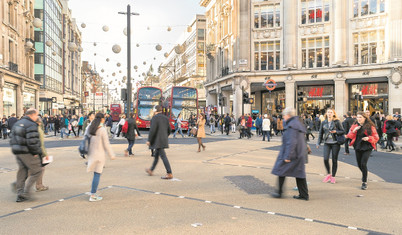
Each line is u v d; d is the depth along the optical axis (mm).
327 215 5164
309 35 32031
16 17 33000
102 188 6992
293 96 32188
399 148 15867
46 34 47062
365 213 5285
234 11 36500
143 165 10211
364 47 29438
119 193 6559
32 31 38906
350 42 29953
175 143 18266
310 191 6887
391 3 27172
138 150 14500
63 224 4688
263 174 8742
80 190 6805
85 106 82125
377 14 28328
